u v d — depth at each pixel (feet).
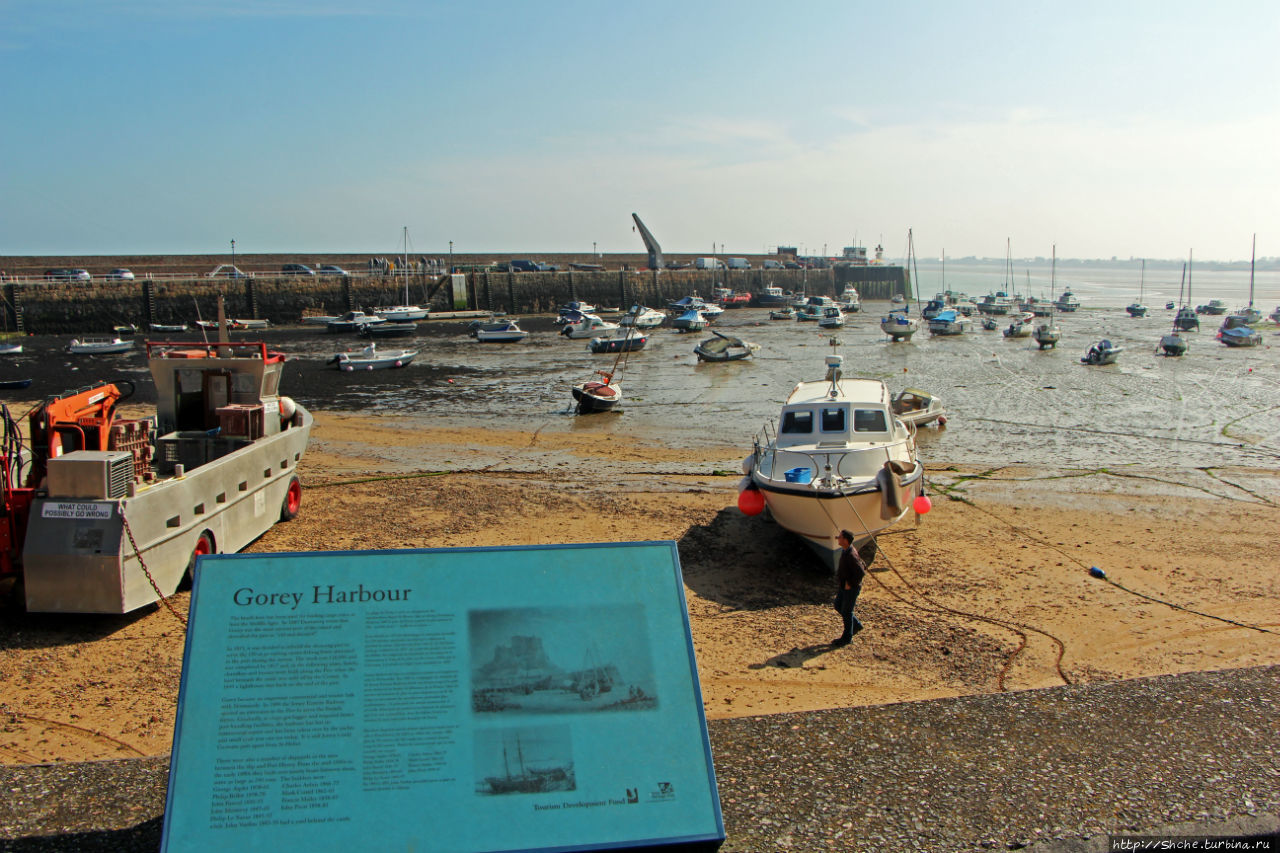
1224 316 295.28
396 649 12.91
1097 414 92.58
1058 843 13.66
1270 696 18.39
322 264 272.10
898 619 33.58
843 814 14.42
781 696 26.78
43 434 33.04
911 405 83.56
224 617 12.83
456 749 12.33
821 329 232.12
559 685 12.98
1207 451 71.41
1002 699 18.39
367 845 11.59
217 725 12.17
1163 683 19.11
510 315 273.95
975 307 301.43
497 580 13.60
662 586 13.92
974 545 43.42
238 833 11.54
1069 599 35.73
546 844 11.86
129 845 13.50
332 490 54.29
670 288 325.62
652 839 12.05
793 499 39.01
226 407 41.83
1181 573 39.01
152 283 212.23
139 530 30.45
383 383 124.88
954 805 14.66
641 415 95.86
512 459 68.39
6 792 14.93
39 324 200.03
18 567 30.53
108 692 26.20
